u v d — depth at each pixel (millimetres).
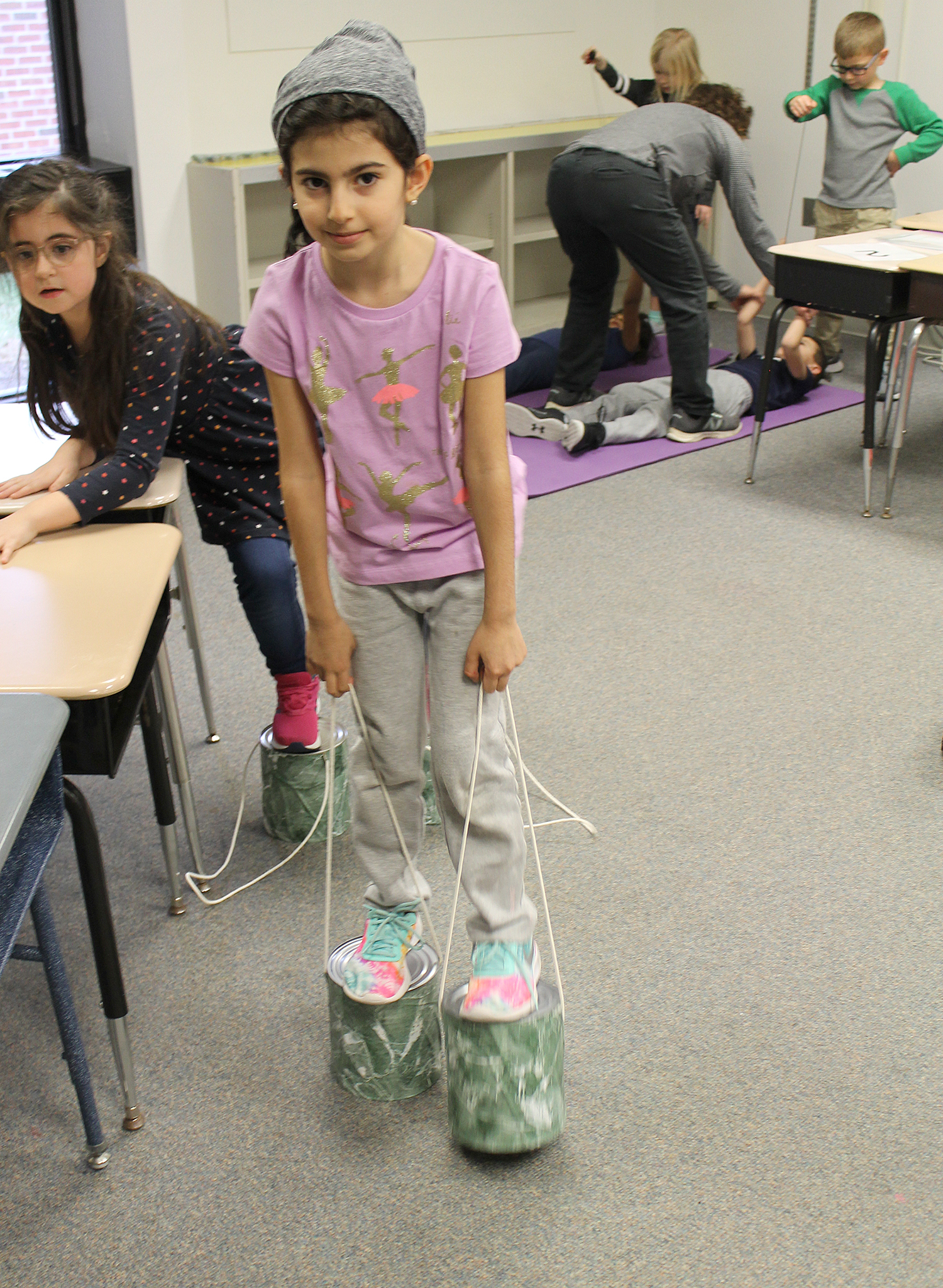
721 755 2441
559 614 3055
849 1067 1688
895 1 4969
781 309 3654
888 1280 1385
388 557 1469
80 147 4699
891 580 3195
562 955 1912
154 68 4402
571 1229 1464
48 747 1166
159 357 1875
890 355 5004
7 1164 1583
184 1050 1766
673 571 3289
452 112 5375
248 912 2057
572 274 4301
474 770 1473
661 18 5914
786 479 3928
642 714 2598
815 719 2562
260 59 4707
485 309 1312
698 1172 1534
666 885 2068
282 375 1383
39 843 1334
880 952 1905
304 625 2145
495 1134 1514
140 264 4660
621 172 3900
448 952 1554
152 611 1534
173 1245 1462
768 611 3045
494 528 1396
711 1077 1678
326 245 1243
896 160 4590
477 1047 1483
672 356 4207
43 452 2424
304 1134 1619
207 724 2547
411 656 1538
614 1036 1755
